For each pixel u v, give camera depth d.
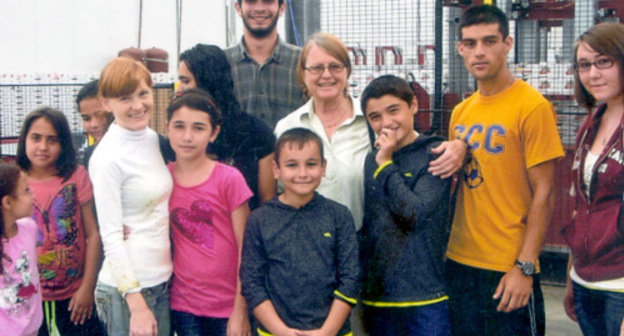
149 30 6.86
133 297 2.30
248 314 2.43
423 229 2.40
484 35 2.40
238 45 3.38
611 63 2.19
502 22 2.41
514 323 2.48
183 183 2.43
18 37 5.57
